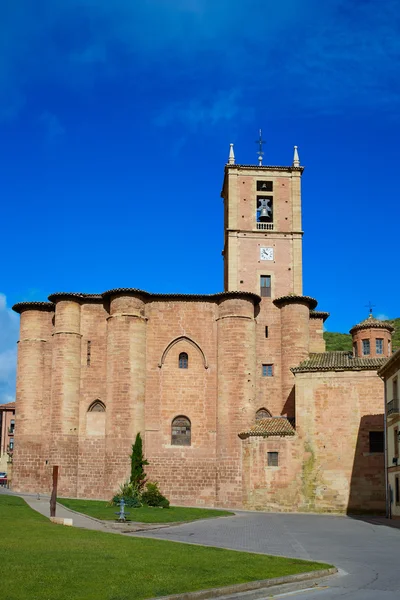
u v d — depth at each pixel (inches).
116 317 2178.9
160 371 2197.3
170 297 2233.0
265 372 2241.6
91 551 774.5
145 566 687.7
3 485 2891.2
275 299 2282.2
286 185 2524.6
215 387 2192.4
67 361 2206.0
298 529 1346.0
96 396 2206.0
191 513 1691.7
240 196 2501.2
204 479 2128.4
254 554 832.9
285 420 2085.4
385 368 1803.6
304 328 2240.4
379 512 1872.5
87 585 580.1
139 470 2057.1
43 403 2246.6
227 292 2199.8
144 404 2158.0
